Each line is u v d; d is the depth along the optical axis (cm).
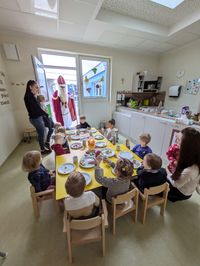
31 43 295
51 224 128
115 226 126
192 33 276
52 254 105
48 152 273
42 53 319
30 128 331
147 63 424
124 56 388
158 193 129
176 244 112
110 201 116
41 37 297
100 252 106
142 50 384
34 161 120
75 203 92
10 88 298
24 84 310
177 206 150
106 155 156
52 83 371
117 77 400
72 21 229
